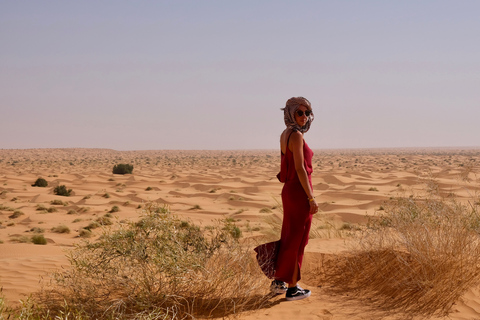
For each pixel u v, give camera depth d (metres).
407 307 4.18
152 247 4.18
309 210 4.60
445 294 4.21
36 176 94.06
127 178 91.50
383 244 5.30
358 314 4.10
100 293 4.28
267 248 4.69
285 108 4.70
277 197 52.88
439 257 4.52
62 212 44.50
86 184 79.25
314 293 4.79
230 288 4.46
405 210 5.65
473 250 4.73
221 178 89.19
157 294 4.07
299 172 4.53
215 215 37.75
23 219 39.09
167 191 68.50
